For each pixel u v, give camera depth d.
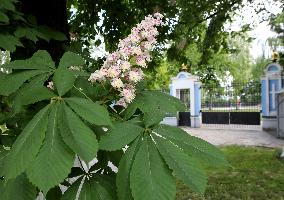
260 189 6.94
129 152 1.03
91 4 5.49
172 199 0.92
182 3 7.96
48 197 1.26
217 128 19.02
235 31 9.78
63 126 0.99
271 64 17.23
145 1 6.00
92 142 0.97
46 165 0.92
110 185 1.18
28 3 3.18
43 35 2.58
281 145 12.89
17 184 1.12
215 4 8.72
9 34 2.23
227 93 19.61
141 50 1.51
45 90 1.21
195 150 1.03
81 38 5.36
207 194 6.59
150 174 0.95
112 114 1.38
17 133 1.64
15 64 1.39
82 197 1.14
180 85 20.08
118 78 1.46
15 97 1.35
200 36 9.28
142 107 1.32
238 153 11.10
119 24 5.58
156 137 1.05
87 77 1.53
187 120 19.84
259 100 18.80
